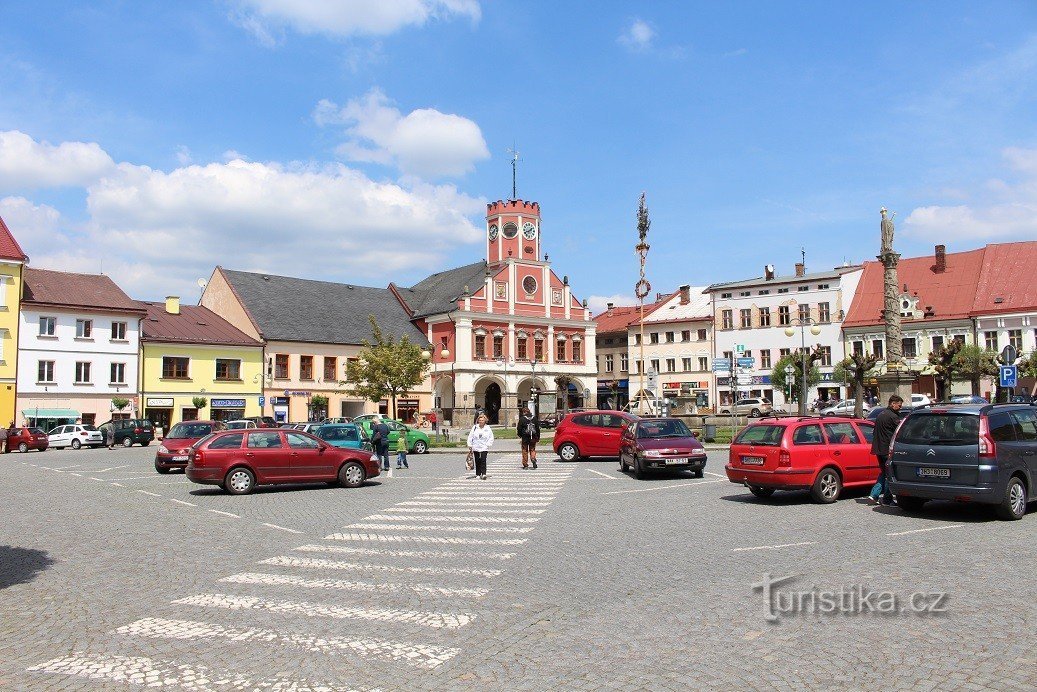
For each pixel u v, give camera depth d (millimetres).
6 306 51062
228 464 20031
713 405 76438
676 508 16094
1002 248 65188
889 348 38469
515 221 76125
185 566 10844
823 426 16641
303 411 64688
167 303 62969
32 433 45125
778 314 73500
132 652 7070
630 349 83812
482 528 14016
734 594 8680
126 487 22469
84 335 54125
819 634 7172
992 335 61312
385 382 57312
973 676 6055
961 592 8430
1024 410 13984
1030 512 14000
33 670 6637
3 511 17031
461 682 6207
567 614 8062
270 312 65688
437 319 73000
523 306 75312
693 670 6344
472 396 70812
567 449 30359
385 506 17406
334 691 6066
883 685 5930
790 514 14766
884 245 38750
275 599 8898
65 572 10523
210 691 6117
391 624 7812
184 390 58531
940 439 13477
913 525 12961
